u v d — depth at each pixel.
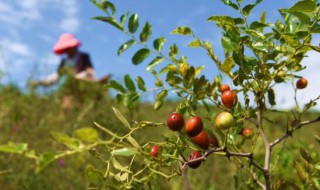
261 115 1.54
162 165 1.35
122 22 1.83
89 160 2.94
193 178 5.00
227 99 1.48
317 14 1.35
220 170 5.51
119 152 1.24
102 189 1.28
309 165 1.53
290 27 1.56
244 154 1.47
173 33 1.61
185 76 1.59
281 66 1.50
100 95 6.04
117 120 5.16
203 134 1.40
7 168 4.59
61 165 4.63
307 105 1.58
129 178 1.42
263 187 1.61
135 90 1.87
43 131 5.73
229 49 1.44
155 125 1.38
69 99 6.39
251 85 1.51
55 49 7.26
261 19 1.68
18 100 6.56
